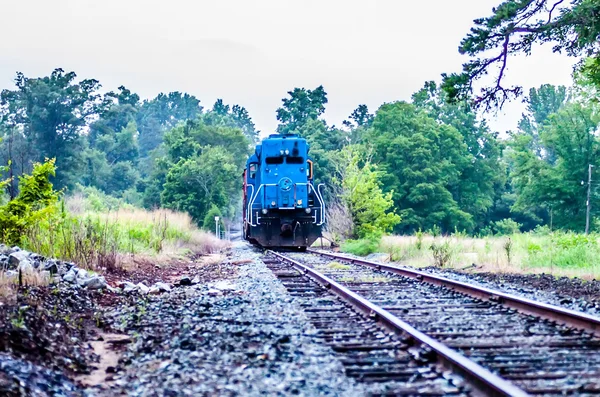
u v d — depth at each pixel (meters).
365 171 57.28
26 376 8.48
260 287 20.09
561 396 8.24
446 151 113.06
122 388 9.03
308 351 10.80
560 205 100.06
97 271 23.05
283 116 172.50
